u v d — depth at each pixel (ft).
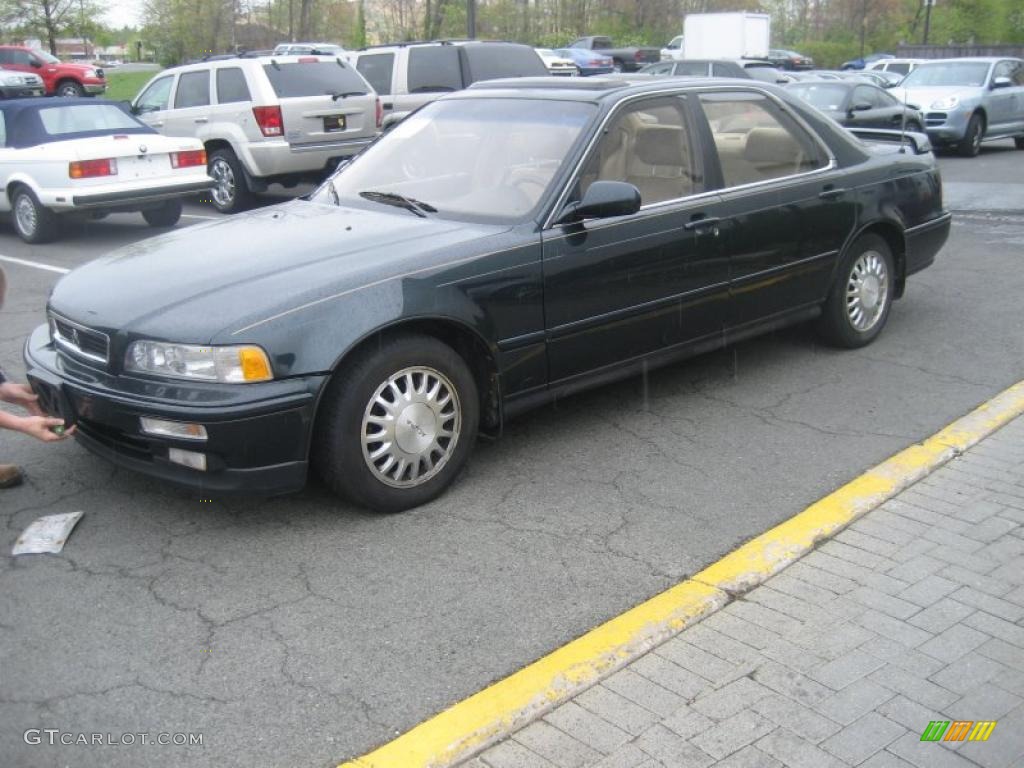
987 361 20.48
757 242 18.22
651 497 14.71
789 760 9.41
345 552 13.20
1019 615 11.65
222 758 9.51
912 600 12.00
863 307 20.98
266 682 10.59
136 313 13.29
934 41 168.86
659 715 10.08
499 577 12.57
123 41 183.52
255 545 13.41
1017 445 16.39
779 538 13.39
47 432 13.93
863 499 14.43
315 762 9.45
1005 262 29.53
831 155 19.98
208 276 13.97
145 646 11.23
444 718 9.96
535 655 10.98
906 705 10.14
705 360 20.84
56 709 10.19
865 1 180.45
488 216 15.67
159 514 14.32
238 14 137.08
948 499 14.58
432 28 139.74
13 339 23.79
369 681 10.59
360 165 18.47
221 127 42.68
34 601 12.12
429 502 14.56
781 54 132.77
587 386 16.34
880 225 20.84
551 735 9.84
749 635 11.40
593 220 15.78
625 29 167.43
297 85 42.37
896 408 18.02
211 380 12.63
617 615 11.71
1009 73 64.08
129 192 36.01
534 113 17.15
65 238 38.60
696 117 17.83
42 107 36.91
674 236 16.79
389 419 13.76
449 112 18.38
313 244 14.89
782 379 19.61
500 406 15.16
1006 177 49.37
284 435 12.84
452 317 14.06
